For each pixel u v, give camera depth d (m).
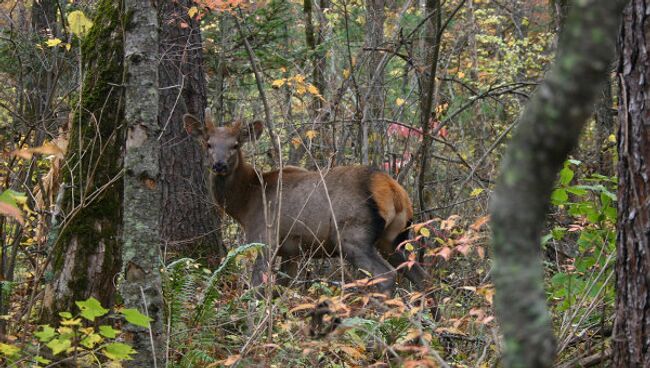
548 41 22.56
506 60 22.38
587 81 2.13
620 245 5.32
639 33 5.08
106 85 8.27
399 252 12.35
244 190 12.71
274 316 8.45
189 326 8.27
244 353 7.10
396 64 19.33
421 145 12.95
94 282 7.96
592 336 7.08
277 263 12.44
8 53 14.08
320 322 7.35
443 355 7.53
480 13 24.55
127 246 6.83
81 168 8.03
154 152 6.91
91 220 8.00
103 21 8.49
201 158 13.30
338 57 19.38
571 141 2.24
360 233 11.75
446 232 11.67
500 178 2.34
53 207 8.43
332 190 11.98
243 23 14.75
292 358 7.38
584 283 7.51
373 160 14.37
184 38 13.47
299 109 18.03
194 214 13.05
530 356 2.28
